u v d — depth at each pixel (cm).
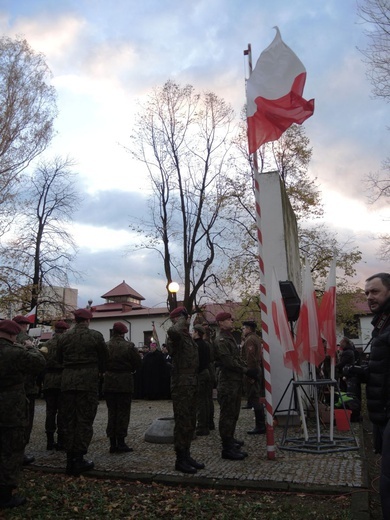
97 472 633
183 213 2483
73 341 661
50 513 480
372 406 380
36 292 2453
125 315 4903
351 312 2306
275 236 1031
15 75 2162
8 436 498
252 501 517
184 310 661
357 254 2259
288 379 952
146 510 491
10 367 498
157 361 1741
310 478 578
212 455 716
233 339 708
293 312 834
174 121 2473
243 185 2356
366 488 538
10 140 2136
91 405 652
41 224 2628
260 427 894
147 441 841
